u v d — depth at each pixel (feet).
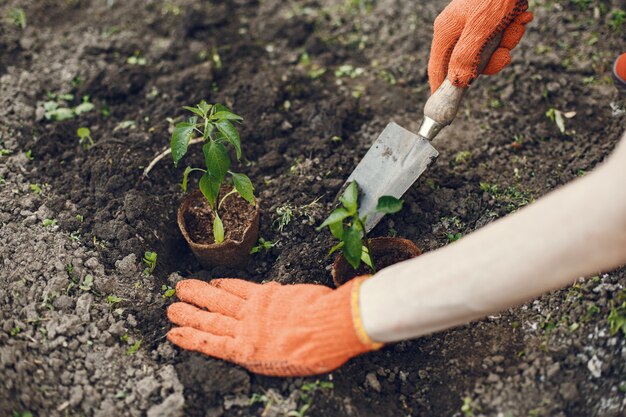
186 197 2.98
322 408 2.58
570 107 3.41
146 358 2.72
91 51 3.70
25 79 3.51
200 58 3.68
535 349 2.69
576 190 2.17
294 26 3.86
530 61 3.53
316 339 2.50
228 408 2.60
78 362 2.67
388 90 3.57
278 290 2.69
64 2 3.95
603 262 2.17
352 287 2.51
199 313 2.73
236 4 4.00
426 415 2.66
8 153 3.27
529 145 3.31
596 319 2.69
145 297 2.87
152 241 3.01
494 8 2.70
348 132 3.38
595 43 3.59
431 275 2.32
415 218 3.07
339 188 3.14
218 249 2.85
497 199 3.11
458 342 2.79
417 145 2.89
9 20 3.79
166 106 3.43
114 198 3.09
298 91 3.53
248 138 3.33
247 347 2.58
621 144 2.15
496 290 2.23
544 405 2.56
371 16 3.88
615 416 2.52
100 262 2.92
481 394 2.63
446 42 2.84
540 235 2.18
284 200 3.13
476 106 3.46
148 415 2.57
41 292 2.81
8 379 2.55
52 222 3.02
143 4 3.99
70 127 3.38
